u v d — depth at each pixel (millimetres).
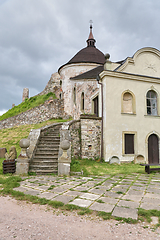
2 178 7168
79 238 3086
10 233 3209
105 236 3154
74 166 9328
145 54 14062
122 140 12367
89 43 27109
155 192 5559
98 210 4168
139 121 12984
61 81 26031
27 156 8266
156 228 3406
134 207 4344
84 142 12117
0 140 16516
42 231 3297
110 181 7023
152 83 13812
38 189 5832
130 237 3123
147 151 12844
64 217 3879
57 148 10336
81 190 5719
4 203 4707
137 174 8562
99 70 19656
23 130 19250
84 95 18547
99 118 12617
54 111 23703
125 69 13258
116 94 12688
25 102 32875
